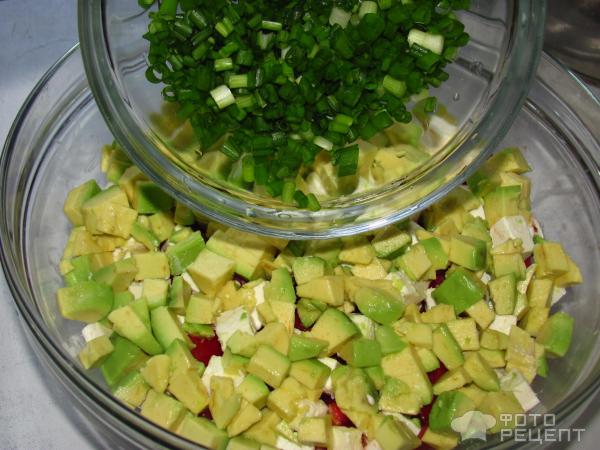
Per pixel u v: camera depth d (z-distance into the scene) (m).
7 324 0.27
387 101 0.21
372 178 0.23
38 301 0.25
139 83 0.23
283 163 0.21
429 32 0.21
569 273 0.27
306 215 0.23
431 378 0.26
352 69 0.21
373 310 0.25
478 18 0.23
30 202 0.28
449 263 0.27
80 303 0.24
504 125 0.22
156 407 0.23
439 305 0.26
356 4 0.21
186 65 0.21
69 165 0.30
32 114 0.28
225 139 0.22
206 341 0.26
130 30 0.23
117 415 0.20
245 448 0.22
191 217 0.27
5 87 0.32
